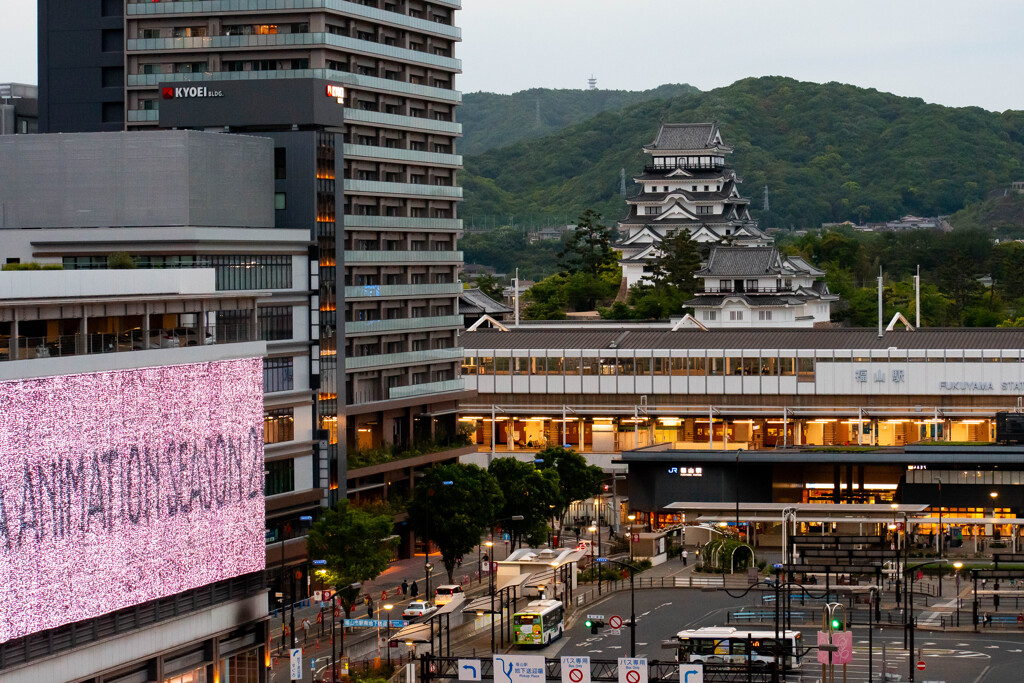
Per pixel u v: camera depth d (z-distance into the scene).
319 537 159.50
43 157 172.62
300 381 178.75
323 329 183.50
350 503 179.62
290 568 172.25
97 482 122.25
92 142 171.50
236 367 142.62
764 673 130.00
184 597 134.00
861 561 169.25
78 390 120.38
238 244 168.88
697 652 140.38
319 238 183.25
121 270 127.69
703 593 182.25
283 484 173.00
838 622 124.94
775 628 139.75
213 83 184.88
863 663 144.62
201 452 136.75
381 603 170.38
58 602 117.06
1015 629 161.00
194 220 170.38
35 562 114.88
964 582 187.25
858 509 197.12
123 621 125.75
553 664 130.62
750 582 170.88
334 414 185.38
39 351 119.69
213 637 136.75
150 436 129.38
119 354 126.88
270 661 143.88
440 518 180.62
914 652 147.25
